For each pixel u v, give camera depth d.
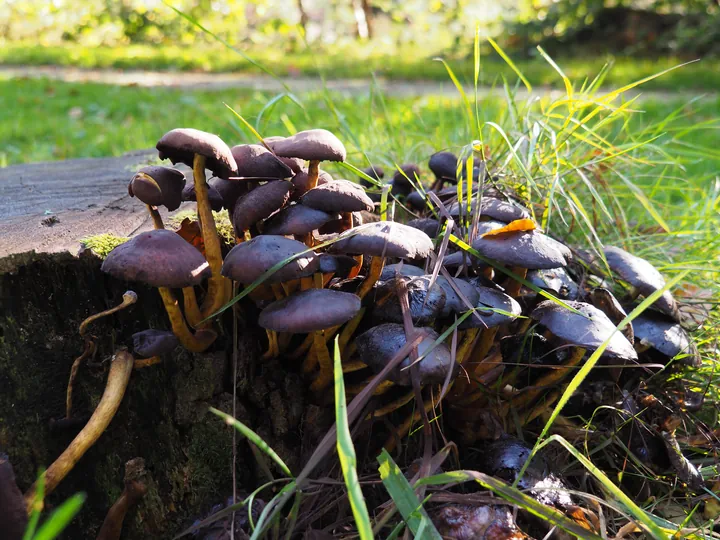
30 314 0.29
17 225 0.32
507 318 0.28
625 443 0.33
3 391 0.29
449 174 0.40
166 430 0.30
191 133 0.25
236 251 0.25
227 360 0.29
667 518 0.30
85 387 0.29
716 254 0.44
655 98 1.49
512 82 1.70
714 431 0.35
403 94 1.60
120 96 1.53
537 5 2.85
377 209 0.42
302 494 0.27
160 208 0.36
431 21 3.48
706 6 2.32
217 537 0.27
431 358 0.25
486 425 0.31
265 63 2.32
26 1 3.17
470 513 0.26
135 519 0.30
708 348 0.40
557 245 0.31
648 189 0.58
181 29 3.21
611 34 2.43
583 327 0.27
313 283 0.28
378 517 0.27
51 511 0.30
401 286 0.28
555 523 0.23
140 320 0.29
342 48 3.12
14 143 1.06
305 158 0.27
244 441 0.30
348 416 0.24
